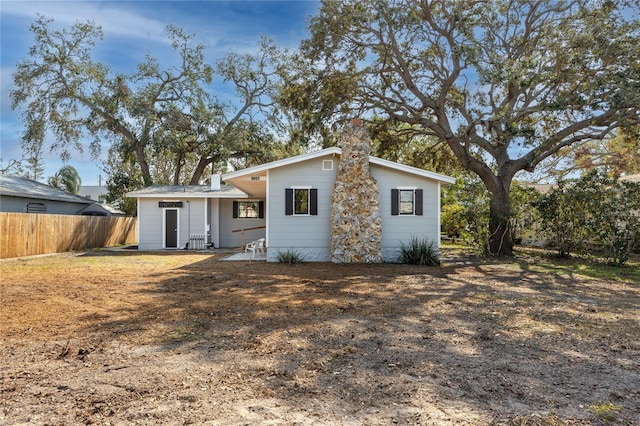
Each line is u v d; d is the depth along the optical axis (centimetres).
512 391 356
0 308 680
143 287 890
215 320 607
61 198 2391
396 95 1906
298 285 926
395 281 995
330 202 1446
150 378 381
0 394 345
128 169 3434
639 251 1789
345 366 416
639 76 1317
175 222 2064
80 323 587
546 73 1515
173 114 2788
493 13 1683
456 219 2011
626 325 592
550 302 757
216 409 317
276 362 427
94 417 304
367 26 1680
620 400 340
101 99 2712
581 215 1513
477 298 790
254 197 2205
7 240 1537
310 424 294
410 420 301
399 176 1448
